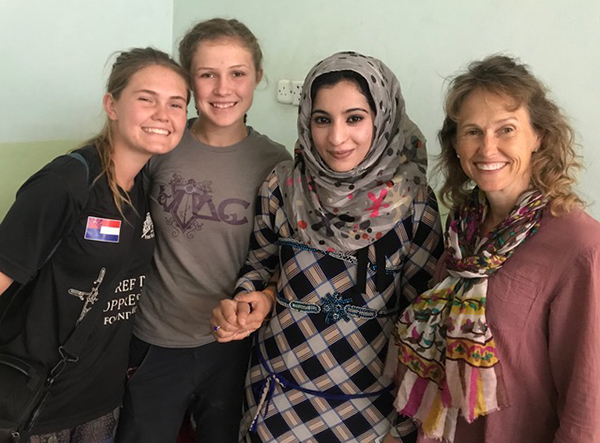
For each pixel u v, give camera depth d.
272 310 1.36
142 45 2.17
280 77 2.00
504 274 1.02
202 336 1.46
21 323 1.17
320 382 1.24
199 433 1.57
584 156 1.43
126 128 1.20
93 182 1.16
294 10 1.91
